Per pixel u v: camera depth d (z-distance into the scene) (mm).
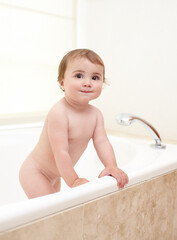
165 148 1404
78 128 1026
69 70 981
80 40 2393
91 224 830
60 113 986
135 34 2004
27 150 1642
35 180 1076
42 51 2264
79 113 1040
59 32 2336
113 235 912
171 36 1823
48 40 2285
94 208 833
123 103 2088
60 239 747
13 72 2131
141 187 1011
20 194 1581
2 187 1536
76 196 778
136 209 999
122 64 2084
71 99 1012
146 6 1938
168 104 1855
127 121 1304
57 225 737
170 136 1857
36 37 2225
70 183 931
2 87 2088
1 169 1546
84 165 1645
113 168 956
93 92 977
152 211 1084
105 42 2188
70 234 772
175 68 1812
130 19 2027
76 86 960
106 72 2189
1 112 2082
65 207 752
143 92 1977
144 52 1961
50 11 2273
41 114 2271
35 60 2232
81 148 1091
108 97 2174
